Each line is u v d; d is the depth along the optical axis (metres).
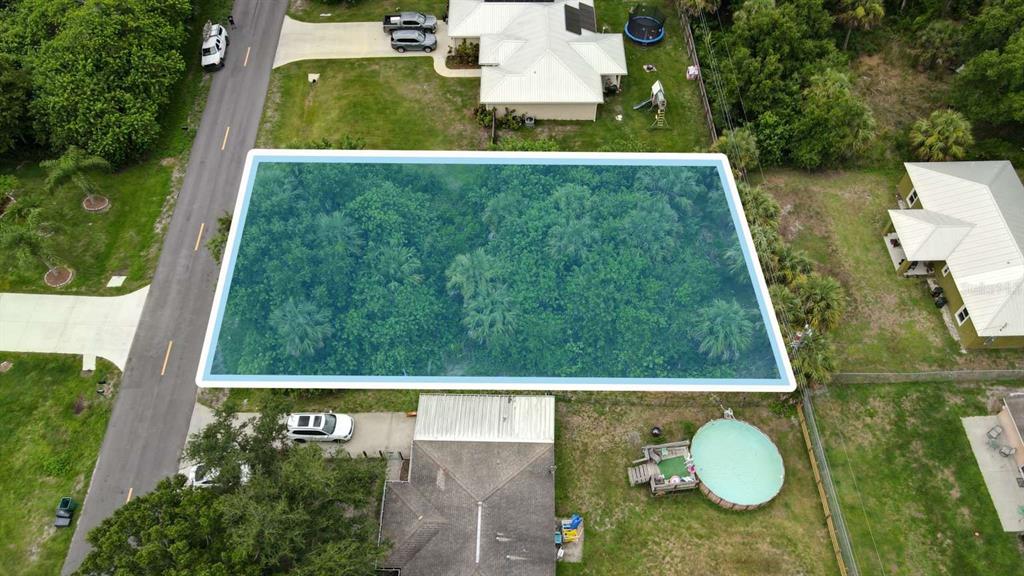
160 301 42.25
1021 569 33.31
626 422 37.81
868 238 44.22
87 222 45.09
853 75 50.09
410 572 31.72
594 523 34.81
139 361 40.16
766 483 35.31
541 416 36.09
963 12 52.72
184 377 39.69
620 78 51.16
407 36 52.47
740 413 38.09
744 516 34.88
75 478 36.50
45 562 34.16
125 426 38.03
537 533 32.62
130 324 41.44
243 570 26.09
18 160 47.91
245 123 49.69
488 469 34.22
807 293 37.81
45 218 44.53
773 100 47.25
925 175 43.41
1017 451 35.78
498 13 51.38
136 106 45.22
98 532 27.81
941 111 46.44
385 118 49.81
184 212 45.66
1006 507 34.91
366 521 30.73
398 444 37.22
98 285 42.84
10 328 41.09
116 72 45.28
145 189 46.59
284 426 32.19
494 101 47.31
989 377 38.59
